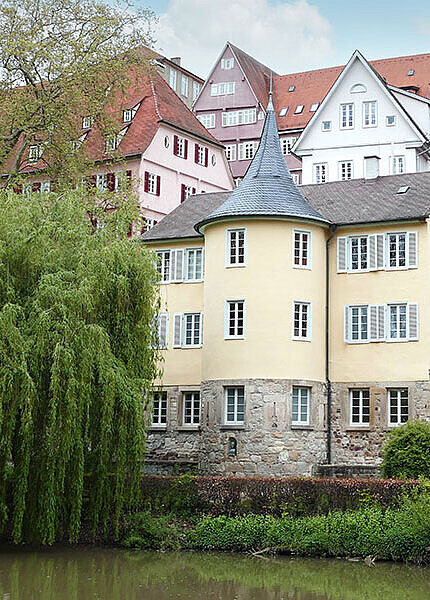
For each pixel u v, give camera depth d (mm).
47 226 27812
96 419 27000
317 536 27109
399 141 60844
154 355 30656
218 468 35562
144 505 31172
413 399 35719
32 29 40500
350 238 37656
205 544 28234
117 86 42594
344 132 62469
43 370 25734
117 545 28406
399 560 26125
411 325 36125
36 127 41312
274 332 35656
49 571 24609
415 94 65750
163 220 43156
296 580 24250
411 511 26391
